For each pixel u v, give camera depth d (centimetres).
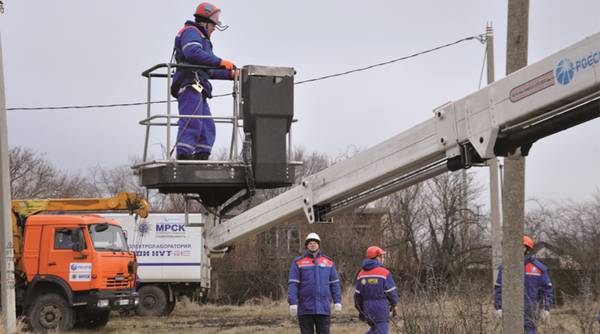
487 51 1984
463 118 645
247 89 877
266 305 2636
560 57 554
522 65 887
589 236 2838
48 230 1702
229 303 2822
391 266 2803
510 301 887
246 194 925
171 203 3825
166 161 875
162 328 1772
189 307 2512
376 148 764
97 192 4603
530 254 1052
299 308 984
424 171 722
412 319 926
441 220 3150
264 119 871
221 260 2889
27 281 1689
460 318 913
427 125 690
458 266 2834
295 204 923
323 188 862
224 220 1094
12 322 1542
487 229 3141
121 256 1748
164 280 2216
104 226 1728
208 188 964
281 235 3025
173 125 925
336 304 1002
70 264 1683
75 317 1706
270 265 2916
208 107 941
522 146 627
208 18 925
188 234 2233
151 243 2220
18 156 4159
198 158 929
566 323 1029
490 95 614
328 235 3014
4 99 1573
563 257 2234
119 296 1712
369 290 1032
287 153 902
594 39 529
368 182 785
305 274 980
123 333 1662
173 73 935
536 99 572
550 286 1036
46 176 4253
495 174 1856
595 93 544
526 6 887
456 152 656
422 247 3059
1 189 1569
